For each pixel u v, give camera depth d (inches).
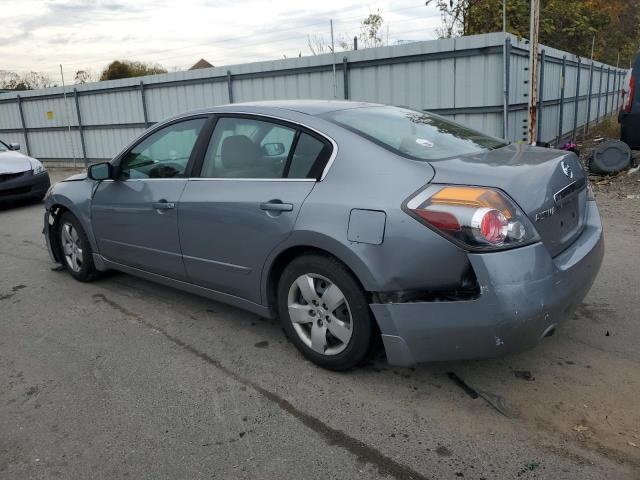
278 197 129.8
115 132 660.1
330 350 128.7
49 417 116.9
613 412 110.4
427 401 117.4
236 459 101.0
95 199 187.2
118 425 113.0
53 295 194.9
